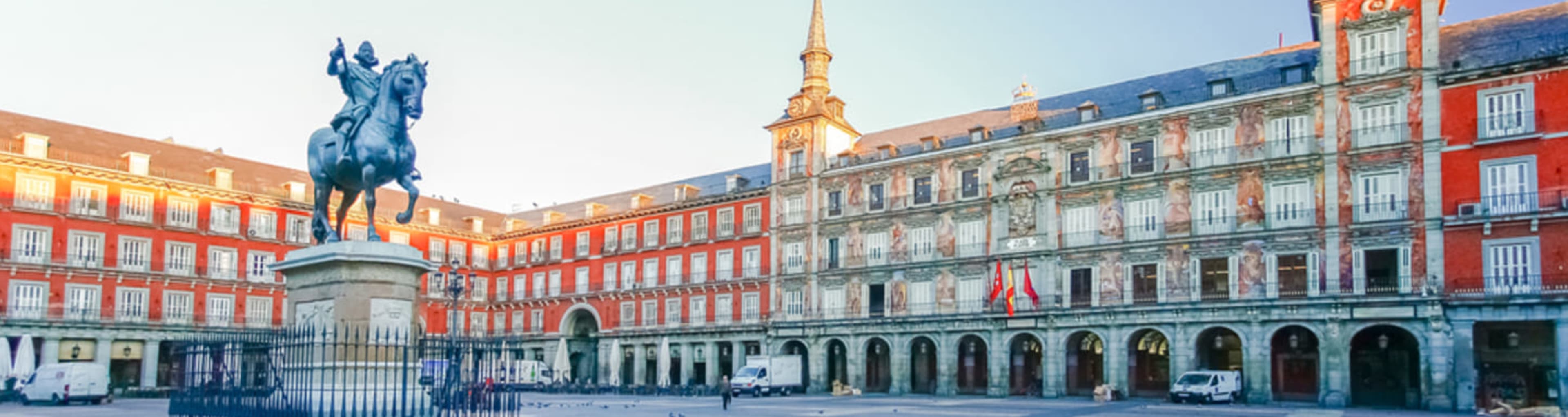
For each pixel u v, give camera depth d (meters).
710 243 74.81
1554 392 42.34
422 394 20.06
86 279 63.91
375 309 19.72
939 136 66.56
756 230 72.06
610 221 82.31
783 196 70.19
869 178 65.75
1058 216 56.81
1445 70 45.75
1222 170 51.16
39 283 61.84
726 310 72.94
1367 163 47.00
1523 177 43.22
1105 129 55.75
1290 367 51.06
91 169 64.62
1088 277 55.41
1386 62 47.09
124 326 64.31
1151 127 54.16
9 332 58.84
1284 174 49.38
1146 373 55.12
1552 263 42.00
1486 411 41.88
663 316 77.06
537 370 75.19
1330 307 46.62
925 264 61.81
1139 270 53.62
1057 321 55.47
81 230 63.97
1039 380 58.41
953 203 61.06
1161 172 53.28
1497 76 44.28
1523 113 43.50
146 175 67.75
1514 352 44.66
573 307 83.25
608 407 46.03
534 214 97.00
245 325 71.25
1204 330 50.62
